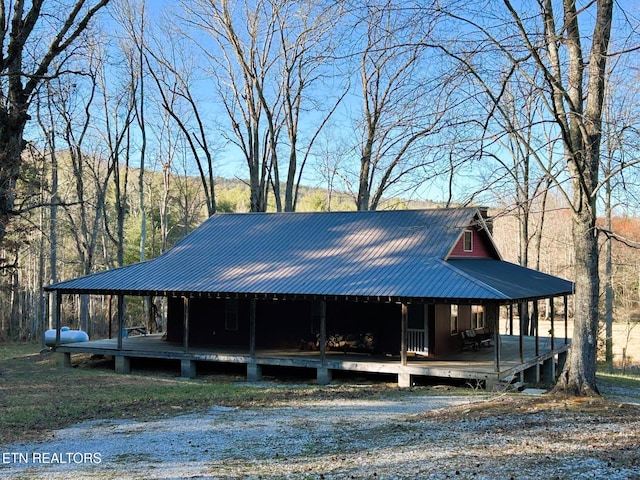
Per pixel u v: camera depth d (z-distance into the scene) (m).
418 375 16.48
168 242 56.31
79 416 12.05
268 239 22.22
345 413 12.16
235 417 11.86
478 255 22.00
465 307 20.66
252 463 8.26
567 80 12.88
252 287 18.16
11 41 16.66
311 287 17.44
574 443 8.62
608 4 12.24
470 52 11.34
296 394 14.92
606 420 10.15
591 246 12.88
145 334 25.62
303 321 20.14
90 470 8.04
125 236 50.59
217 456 8.70
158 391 15.35
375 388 16.00
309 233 21.95
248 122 33.97
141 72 33.75
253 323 18.16
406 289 16.30
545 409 11.30
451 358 18.08
